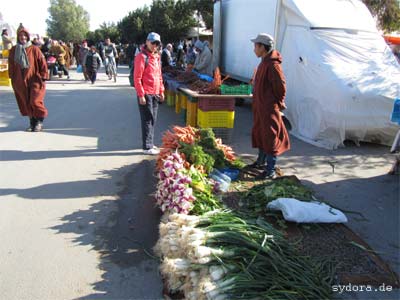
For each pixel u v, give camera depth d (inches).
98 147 278.4
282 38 355.3
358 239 151.6
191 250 121.1
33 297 118.6
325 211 162.6
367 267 134.5
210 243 125.0
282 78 199.2
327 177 230.5
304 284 117.6
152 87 252.7
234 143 300.0
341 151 287.4
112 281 127.3
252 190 187.6
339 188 213.5
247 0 425.1
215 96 282.5
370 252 143.5
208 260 117.5
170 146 208.7
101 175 222.2
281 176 216.1
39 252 142.3
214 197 170.6
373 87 290.2
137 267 135.1
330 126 295.1
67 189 200.8
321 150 287.7
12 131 319.6
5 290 121.3
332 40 315.9
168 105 450.3
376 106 290.0
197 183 167.8
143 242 151.2
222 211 154.3
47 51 746.2
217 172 201.2
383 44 328.5
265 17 380.5
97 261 137.8
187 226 135.9
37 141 290.5
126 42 1916.8
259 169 226.7
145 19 1756.9
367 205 192.1
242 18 443.5
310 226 158.4
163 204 163.2
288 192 178.5
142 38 1754.4
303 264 127.4
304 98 318.7
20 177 216.1
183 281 119.3
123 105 454.6
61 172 225.6
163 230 137.8
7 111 405.1
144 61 246.1
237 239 127.5
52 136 305.7
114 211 177.0
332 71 297.0
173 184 157.6
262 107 205.3
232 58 489.1
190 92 302.2
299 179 225.0
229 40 497.7
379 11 890.1
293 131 334.0
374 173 240.4
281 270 120.6
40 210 176.1
